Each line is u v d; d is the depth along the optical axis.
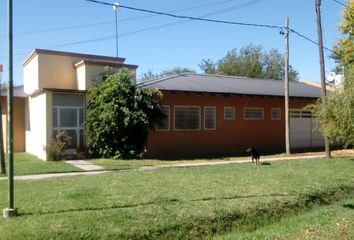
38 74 24.52
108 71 23.27
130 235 8.13
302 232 8.73
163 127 23.64
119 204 9.94
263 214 10.23
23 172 16.67
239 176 14.64
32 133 25.11
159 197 10.74
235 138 26.44
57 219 8.62
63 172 16.89
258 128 27.56
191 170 16.48
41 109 22.45
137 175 14.97
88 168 17.95
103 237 7.93
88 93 22.47
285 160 20.70
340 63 33.94
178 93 24.12
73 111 22.17
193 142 24.72
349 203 11.91
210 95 25.22
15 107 27.83
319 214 10.41
